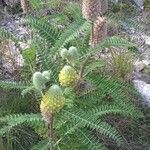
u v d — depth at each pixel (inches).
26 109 29.2
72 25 27.4
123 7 45.8
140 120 31.4
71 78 23.9
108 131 23.8
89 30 29.4
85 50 28.2
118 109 26.6
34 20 30.0
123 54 34.6
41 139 28.1
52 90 21.6
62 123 24.9
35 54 27.5
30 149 27.0
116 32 40.5
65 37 27.0
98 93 28.6
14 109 28.8
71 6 32.4
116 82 29.6
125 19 29.1
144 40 40.8
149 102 32.9
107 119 30.0
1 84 26.6
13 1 43.0
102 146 27.2
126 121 30.4
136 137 30.2
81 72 27.2
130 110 27.8
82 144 25.9
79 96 28.1
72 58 25.5
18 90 30.1
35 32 31.2
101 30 27.6
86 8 27.2
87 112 25.8
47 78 22.5
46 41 30.0
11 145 26.6
